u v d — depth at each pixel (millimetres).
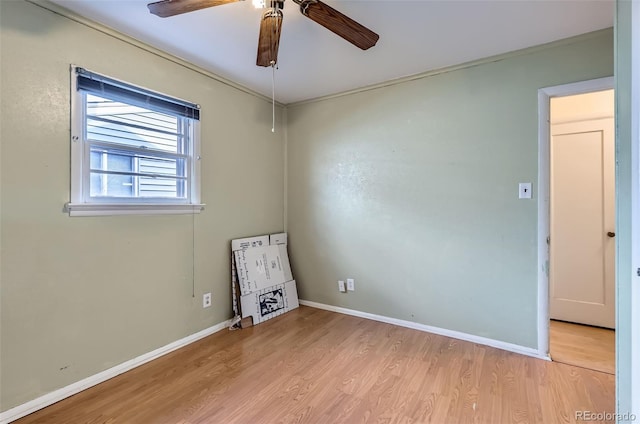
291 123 3537
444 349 2430
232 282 2914
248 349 2447
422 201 2764
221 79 2781
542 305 2281
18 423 1632
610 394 1859
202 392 1900
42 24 1754
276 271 3305
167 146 2416
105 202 2041
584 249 2914
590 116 2873
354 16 1890
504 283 2422
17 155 1679
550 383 1974
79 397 1853
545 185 2266
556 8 1814
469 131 2539
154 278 2318
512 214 2381
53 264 1815
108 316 2057
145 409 1747
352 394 1876
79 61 1901
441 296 2693
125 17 1915
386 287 2975
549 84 2232
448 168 2635
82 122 1932
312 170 3396
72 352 1890
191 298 2578
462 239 2588
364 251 3086
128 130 2172
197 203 2590
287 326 2906
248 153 3102
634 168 1216
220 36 2131
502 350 2412
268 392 1898
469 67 2523
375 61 2500
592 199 2879
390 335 2691
